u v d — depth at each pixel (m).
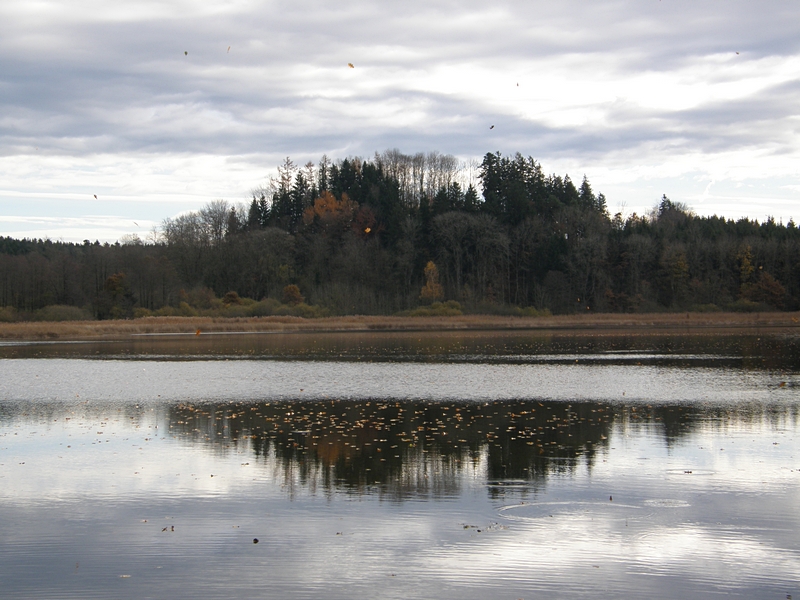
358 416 27.84
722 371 42.56
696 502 16.86
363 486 18.36
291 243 132.25
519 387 35.78
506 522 15.65
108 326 84.81
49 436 24.42
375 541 14.64
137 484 18.61
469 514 16.16
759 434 24.00
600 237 129.75
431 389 35.31
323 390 35.16
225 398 32.66
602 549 14.21
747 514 16.05
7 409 29.91
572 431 24.75
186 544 14.57
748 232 145.25
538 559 13.79
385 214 138.25
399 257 126.94
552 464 20.33
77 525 15.66
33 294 117.00
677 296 126.00
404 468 20.03
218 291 124.81
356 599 12.29
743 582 12.87
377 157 166.12
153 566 13.58
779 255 127.88
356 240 131.00
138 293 115.75
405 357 53.41
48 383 38.50
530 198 150.25
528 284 129.38
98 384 37.97
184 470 19.95
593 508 16.48
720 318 107.00
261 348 62.94
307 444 22.98
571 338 74.81
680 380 38.28
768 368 44.12
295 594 12.47
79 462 20.83
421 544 14.47
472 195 140.38
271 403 31.11
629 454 21.38
